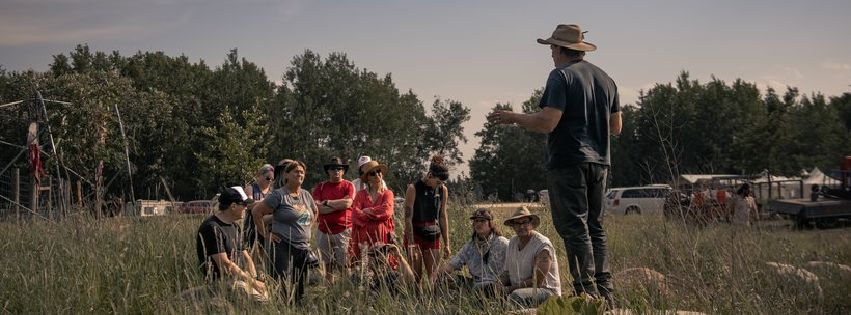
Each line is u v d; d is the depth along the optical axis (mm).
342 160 8453
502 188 71812
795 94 47562
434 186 8102
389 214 8062
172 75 72625
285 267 7133
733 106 64125
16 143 34500
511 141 72375
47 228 8617
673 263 6105
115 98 26688
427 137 83188
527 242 6449
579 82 5133
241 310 5711
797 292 6117
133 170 12305
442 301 5996
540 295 6051
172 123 60781
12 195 13984
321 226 8219
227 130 50062
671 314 5148
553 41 5355
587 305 4734
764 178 35562
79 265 6965
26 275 6652
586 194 5156
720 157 59688
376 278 6594
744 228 7703
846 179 22312
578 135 5105
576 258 5070
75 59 75312
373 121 72688
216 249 6457
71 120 20328
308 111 68000
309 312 5922
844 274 7000
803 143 35969
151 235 7875
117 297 6402
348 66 73000
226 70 73312
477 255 7078
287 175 7359
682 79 72125
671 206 7145
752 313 5344
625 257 7094
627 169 63062
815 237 9336
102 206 9297
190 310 5711
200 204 9375
